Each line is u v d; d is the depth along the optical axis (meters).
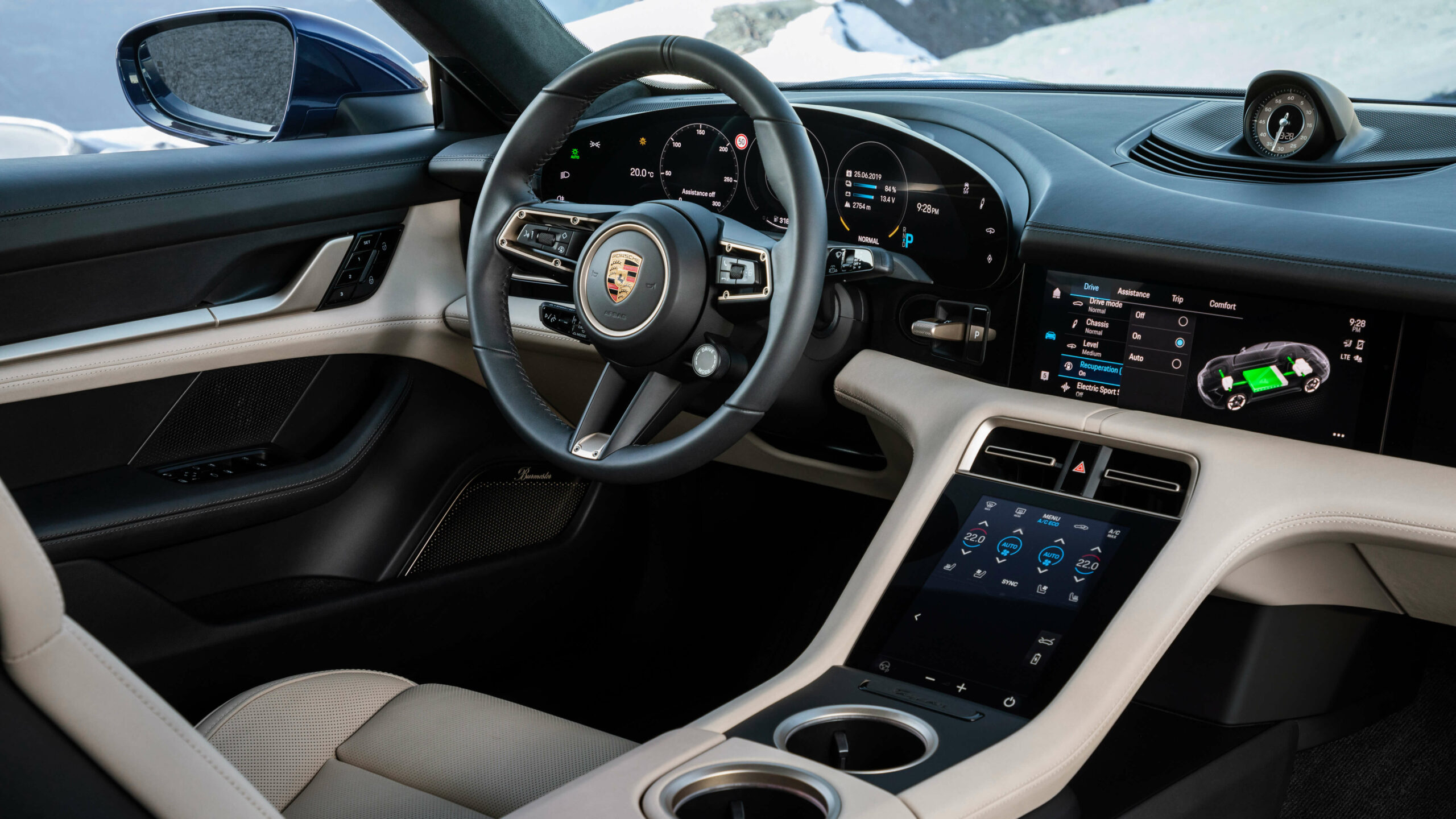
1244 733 1.24
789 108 1.18
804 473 1.71
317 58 1.81
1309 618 1.29
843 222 1.53
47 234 1.33
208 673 1.54
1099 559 1.09
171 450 1.52
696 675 1.96
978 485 1.22
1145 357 1.27
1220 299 1.21
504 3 1.72
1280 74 1.30
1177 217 1.23
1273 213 1.19
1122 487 1.20
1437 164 1.23
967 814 0.83
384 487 1.75
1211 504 1.10
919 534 1.20
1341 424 1.15
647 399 1.24
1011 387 1.38
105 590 1.43
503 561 1.84
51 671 0.47
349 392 1.72
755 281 1.18
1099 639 1.02
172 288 1.48
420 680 1.81
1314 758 1.55
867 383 1.47
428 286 1.78
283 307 1.59
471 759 1.08
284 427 1.65
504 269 1.36
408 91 1.95
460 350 1.81
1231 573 1.09
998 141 1.48
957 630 1.07
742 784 0.84
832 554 2.02
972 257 1.40
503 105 1.84
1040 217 1.30
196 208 1.47
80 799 0.48
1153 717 1.26
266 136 1.83
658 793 0.81
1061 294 1.33
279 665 1.62
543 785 1.04
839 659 1.07
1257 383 1.20
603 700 1.88
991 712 0.97
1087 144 1.44
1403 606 1.23
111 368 1.42
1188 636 1.30
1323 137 1.29
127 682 0.51
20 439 1.36
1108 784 1.11
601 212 1.27
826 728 0.95
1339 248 1.12
